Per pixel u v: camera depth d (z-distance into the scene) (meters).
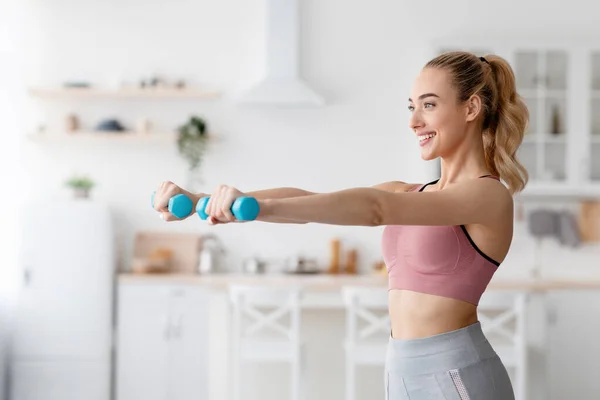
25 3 5.84
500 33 5.97
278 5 5.74
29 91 5.68
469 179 1.72
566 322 5.43
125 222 5.88
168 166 5.90
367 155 5.94
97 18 5.90
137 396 5.35
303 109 5.94
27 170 5.83
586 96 5.67
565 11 5.98
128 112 5.90
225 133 5.93
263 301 4.35
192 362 5.36
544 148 5.65
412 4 5.96
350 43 5.94
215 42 5.93
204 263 5.67
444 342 1.78
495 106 1.86
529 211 6.00
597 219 5.82
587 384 5.43
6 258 5.68
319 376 4.99
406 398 1.83
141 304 5.36
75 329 5.32
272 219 1.55
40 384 5.32
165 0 5.93
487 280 1.80
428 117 1.81
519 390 4.32
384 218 1.51
